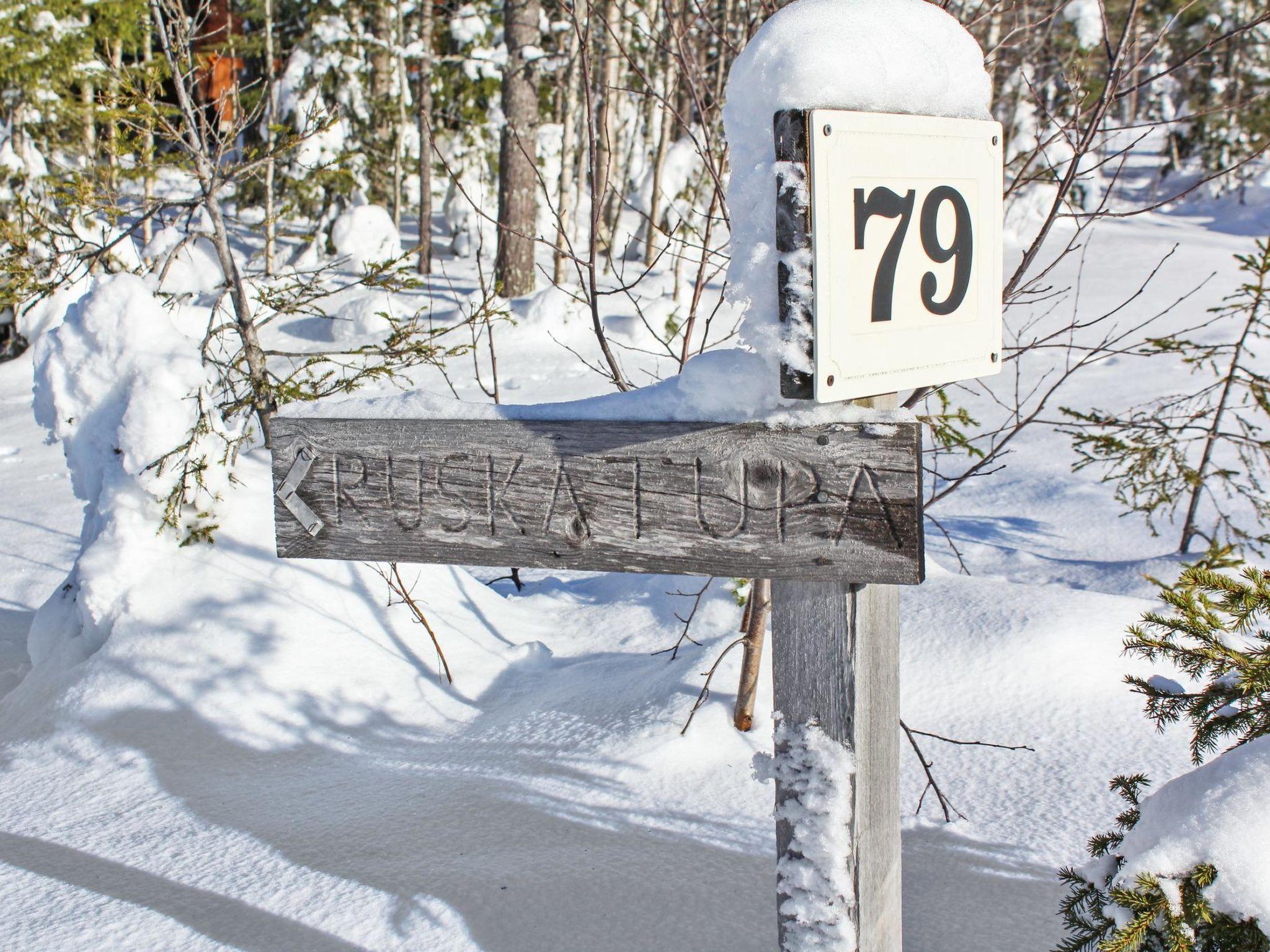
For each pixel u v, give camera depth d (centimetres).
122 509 468
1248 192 3016
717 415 192
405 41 2278
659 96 408
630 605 554
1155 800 226
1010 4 436
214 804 368
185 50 590
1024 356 1330
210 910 299
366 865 321
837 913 204
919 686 426
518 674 482
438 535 216
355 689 444
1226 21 2592
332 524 223
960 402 1184
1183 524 839
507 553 212
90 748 411
